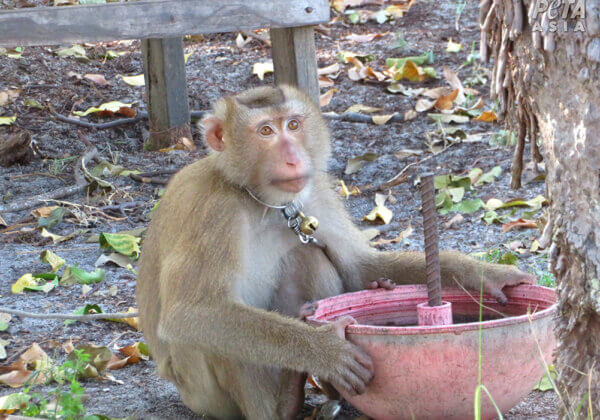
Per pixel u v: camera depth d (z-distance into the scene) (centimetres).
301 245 603
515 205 995
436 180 1038
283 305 606
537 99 447
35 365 688
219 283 542
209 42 1543
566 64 419
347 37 1559
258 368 555
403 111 1277
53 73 1381
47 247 959
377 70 1403
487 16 470
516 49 452
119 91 1355
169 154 1186
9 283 867
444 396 482
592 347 455
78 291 849
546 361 505
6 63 1381
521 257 872
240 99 580
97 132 1251
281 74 1018
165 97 1202
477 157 1130
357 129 1237
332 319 564
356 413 595
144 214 1040
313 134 598
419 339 470
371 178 1105
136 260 925
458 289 599
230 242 551
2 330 762
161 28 945
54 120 1257
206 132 581
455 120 1226
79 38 930
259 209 579
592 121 414
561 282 462
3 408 589
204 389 579
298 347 508
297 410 557
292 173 562
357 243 640
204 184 577
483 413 499
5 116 1250
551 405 592
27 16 919
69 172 1150
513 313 581
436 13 1645
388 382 487
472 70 1393
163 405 629
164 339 548
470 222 978
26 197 1079
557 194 446
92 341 747
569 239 441
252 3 962
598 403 450
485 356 471
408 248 915
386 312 585
